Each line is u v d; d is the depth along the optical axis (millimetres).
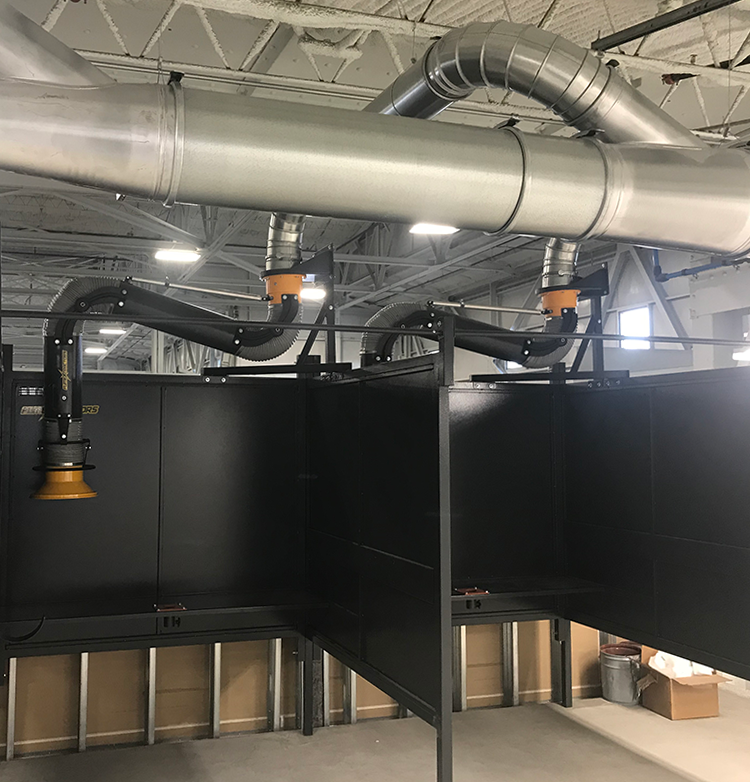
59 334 3438
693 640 3822
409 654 3125
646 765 3998
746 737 4379
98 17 4168
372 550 3473
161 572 4031
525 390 4746
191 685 4352
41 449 3426
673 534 3949
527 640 5059
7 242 8906
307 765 3977
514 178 2867
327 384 4059
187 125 2484
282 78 4195
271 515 4266
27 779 3771
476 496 4602
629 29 3801
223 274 10969
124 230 8914
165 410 4078
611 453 4418
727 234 3256
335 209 2764
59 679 4129
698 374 3801
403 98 3596
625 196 3020
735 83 4520
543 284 4691
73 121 2389
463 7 4039
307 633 4211
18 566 3770
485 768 3957
